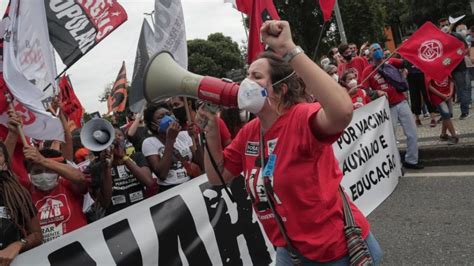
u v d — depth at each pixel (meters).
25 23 3.29
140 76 4.73
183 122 4.49
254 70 1.80
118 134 3.62
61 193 3.20
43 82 3.36
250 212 3.50
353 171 4.38
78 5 3.70
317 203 1.79
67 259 2.75
